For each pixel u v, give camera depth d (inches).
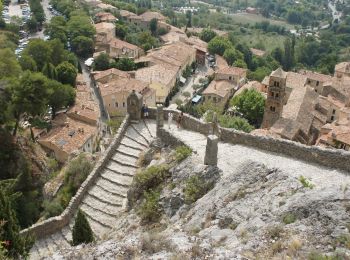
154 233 674.2
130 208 1003.3
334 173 933.8
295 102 3329.2
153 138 1150.3
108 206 1053.8
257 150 1066.7
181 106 3784.5
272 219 647.1
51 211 1339.8
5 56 3122.5
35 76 2340.1
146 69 4347.9
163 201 907.4
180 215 853.2
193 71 5315.0
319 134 3078.2
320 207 625.9
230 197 762.2
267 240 598.9
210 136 898.7
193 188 877.2
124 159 1144.2
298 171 944.3
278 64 6491.1
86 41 5132.9
